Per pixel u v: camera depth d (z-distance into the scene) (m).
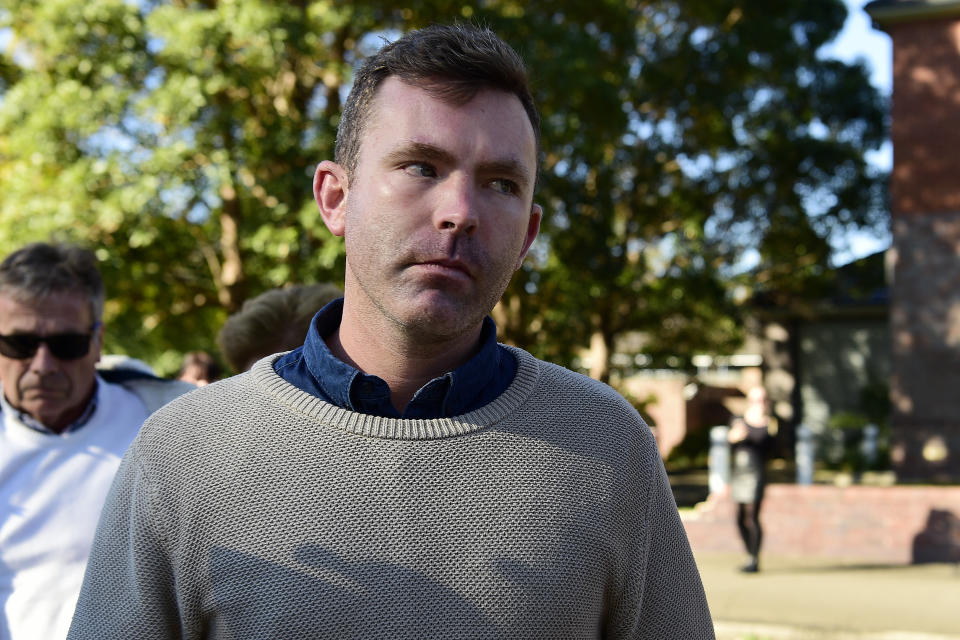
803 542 10.80
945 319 15.26
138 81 12.33
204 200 12.49
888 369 23.78
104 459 2.47
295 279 12.35
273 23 11.67
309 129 12.72
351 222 1.39
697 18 18.41
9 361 2.39
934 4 15.04
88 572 1.42
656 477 1.53
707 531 11.16
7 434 2.42
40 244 2.51
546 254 16.69
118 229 12.56
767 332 24.61
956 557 10.18
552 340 19.14
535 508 1.36
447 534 1.33
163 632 1.36
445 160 1.33
